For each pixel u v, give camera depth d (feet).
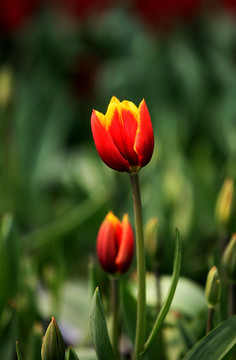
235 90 9.78
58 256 5.38
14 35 10.85
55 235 5.76
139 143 3.84
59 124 9.06
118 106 3.85
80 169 7.00
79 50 10.56
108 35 10.64
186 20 11.18
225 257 4.30
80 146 9.58
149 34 11.00
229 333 4.01
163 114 8.51
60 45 10.55
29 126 8.80
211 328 4.17
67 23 11.09
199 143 8.83
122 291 4.41
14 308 4.68
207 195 6.17
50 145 8.65
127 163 3.87
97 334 3.97
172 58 9.95
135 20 10.98
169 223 5.79
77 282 5.82
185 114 9.31
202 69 10.30
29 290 5.03
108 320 4.76
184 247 5.83
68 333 5.39
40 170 8.34
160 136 7.55
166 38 10.75
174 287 3.94
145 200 5.90
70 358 4.01
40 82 9.64
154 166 6.14
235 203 4.65
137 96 9.76
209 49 10.82
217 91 10.16
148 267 5.10
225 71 10.24
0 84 7.03
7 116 7.16
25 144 8.57
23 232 7.23
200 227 6.26
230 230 4.68
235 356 4.33
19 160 7.79
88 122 9.78
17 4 10.82
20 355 4.03
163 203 5.86
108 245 4.17
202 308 4.84
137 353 4.02
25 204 7.29
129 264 4.20
